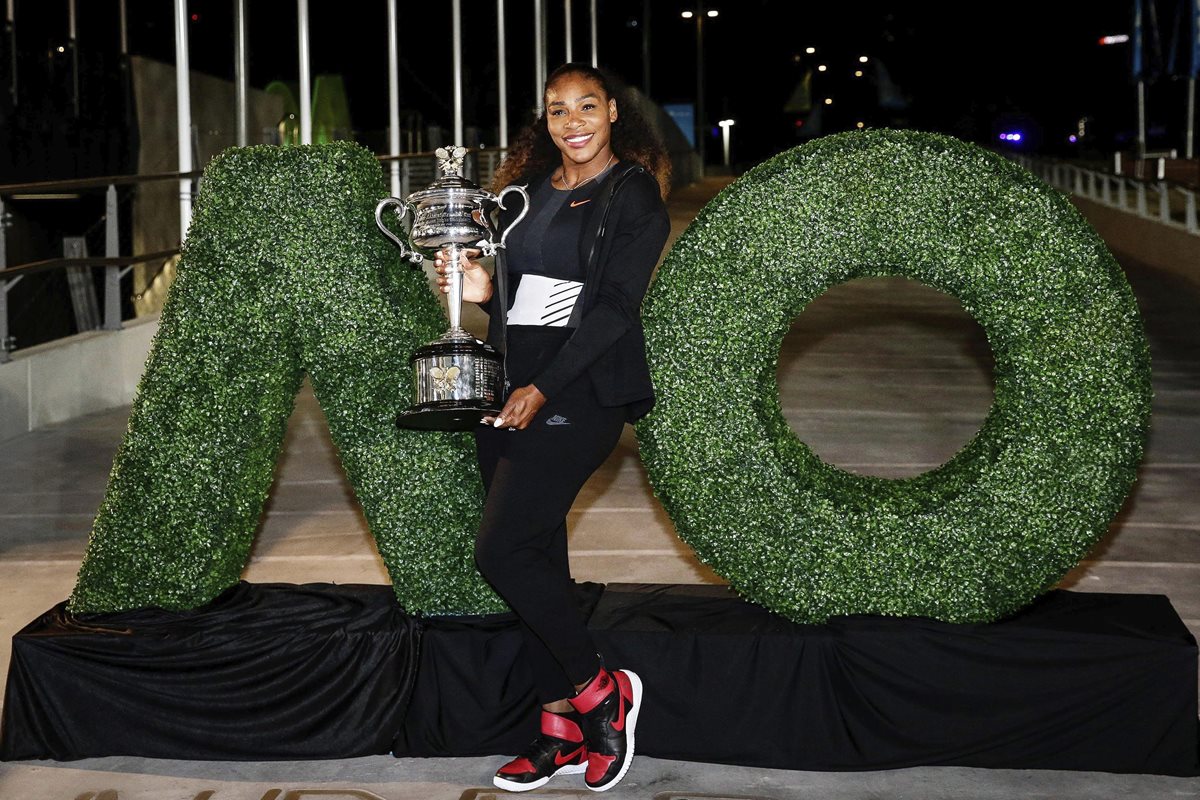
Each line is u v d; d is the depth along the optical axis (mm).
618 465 6840
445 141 25031
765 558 3572
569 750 3410
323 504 6230
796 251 3484
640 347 3266
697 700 3514
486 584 3666
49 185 8383
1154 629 3490
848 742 3484
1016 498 3480
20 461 7258
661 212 3193
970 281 3477
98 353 8844
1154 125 39688
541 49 29672
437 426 3201
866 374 9680
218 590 3828
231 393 3648
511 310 3264
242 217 3590
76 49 15977
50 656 3588
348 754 3592
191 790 3422
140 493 3693
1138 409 3441
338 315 3580
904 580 3535
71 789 3434
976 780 3439
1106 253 3439
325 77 28469
